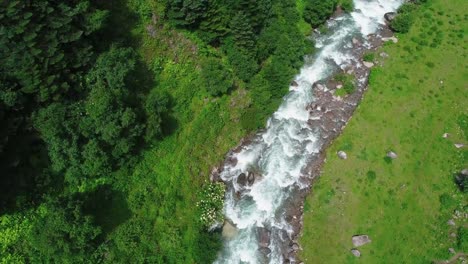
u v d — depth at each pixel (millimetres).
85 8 46969
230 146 58312
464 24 72125
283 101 62406
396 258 52844
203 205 53312
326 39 69188
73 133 46031
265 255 52344
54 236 41406
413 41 69750
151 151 53125
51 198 45594
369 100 63562
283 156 58531
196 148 55875
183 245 50750
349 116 62125
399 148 59781
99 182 49594
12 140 43969
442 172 58469
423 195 56781
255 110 60156
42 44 44125
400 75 66000
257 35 61562
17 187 44969
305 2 68812
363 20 72125
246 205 55062
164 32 57125
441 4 74312
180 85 57062
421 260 52938
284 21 65375
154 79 55656
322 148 59406
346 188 56500
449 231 54562
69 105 47375
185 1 53531
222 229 53750
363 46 68875
